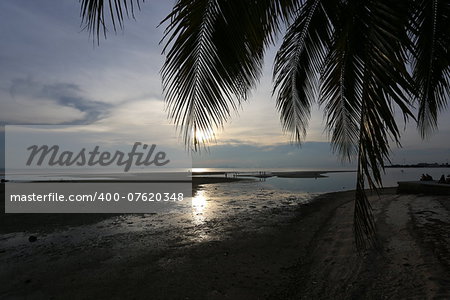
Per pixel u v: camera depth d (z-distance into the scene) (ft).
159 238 19.29
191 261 14.37
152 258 14.96
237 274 12.51
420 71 8.18
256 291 10.78
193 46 5.77
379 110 5.02
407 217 19.47
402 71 4.93
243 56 6.12
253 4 5.92
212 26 5.72
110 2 4.64
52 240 19.33
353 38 6.36
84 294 10.93
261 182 95.35
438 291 8.14
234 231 21.02
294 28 12.83
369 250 13.14
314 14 11.75
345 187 70.85
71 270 13.47
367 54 5.38
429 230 15.24
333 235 17.80
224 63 6.08
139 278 12.30
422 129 10.85
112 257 15.29
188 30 5.59
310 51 13.47
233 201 40.42
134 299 10.40
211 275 12.47
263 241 17.97
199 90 6.07
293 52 14.20
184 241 18.35
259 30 6.16
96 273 13.01
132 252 16.14
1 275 13.01
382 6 5.22
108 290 11.21
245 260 14.35
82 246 17.65
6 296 10.94
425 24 6.79
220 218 26.63
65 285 11.78
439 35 6.91
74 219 27.04
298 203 36.99
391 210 23.16
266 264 13.69
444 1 6.53
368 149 5.11
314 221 24.11
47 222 25.71
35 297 10.81
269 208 32.81
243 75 6.48
